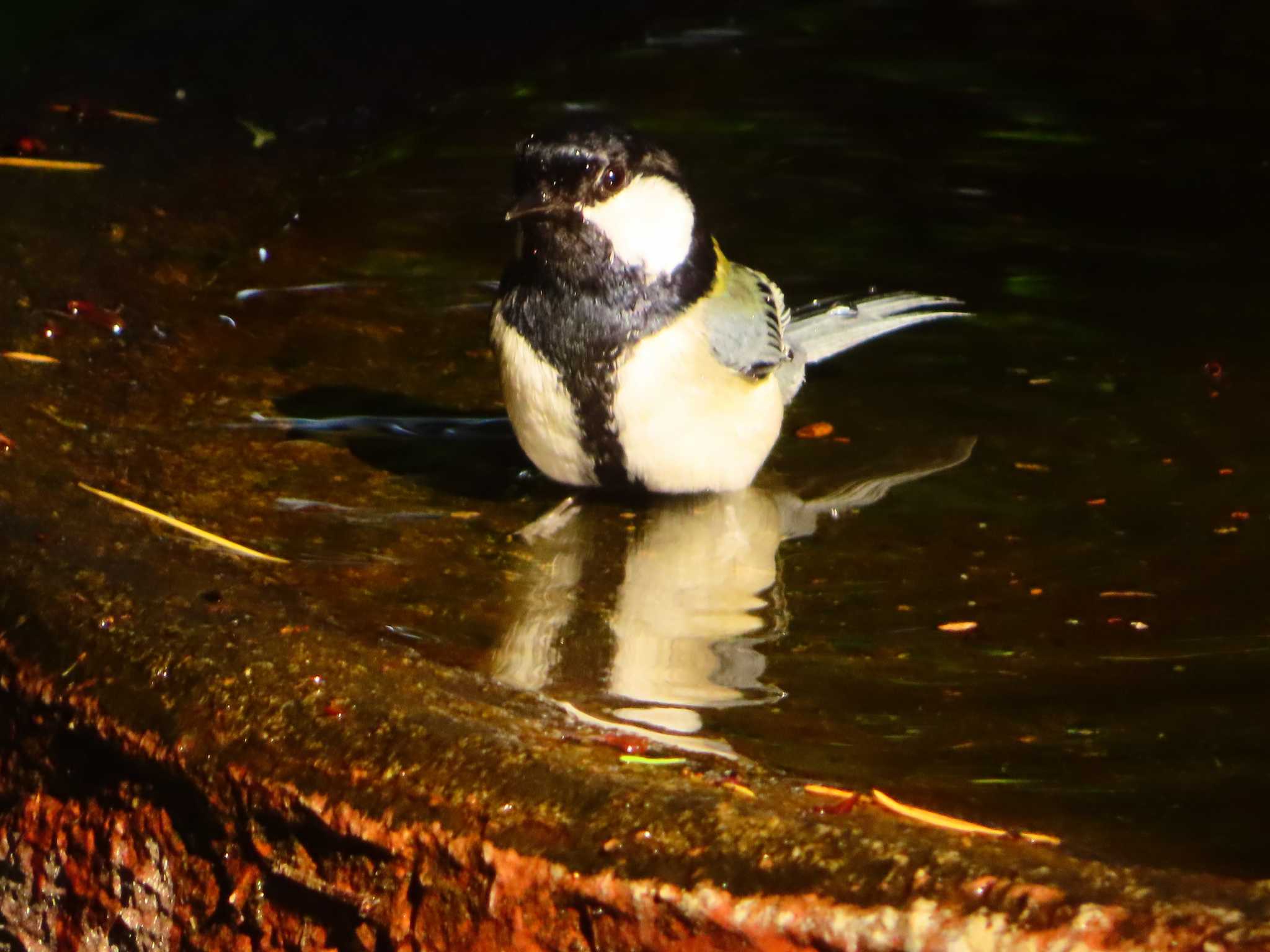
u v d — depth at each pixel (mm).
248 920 5758
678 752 6047
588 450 8805
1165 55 16562
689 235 8586
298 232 12164
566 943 5152
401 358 10516
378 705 5953
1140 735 6398
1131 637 7312
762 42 16766
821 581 7969
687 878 4996
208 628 6500
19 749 6363
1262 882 4965
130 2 15711
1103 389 10250
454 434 9648
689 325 8500
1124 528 8469
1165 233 12586
